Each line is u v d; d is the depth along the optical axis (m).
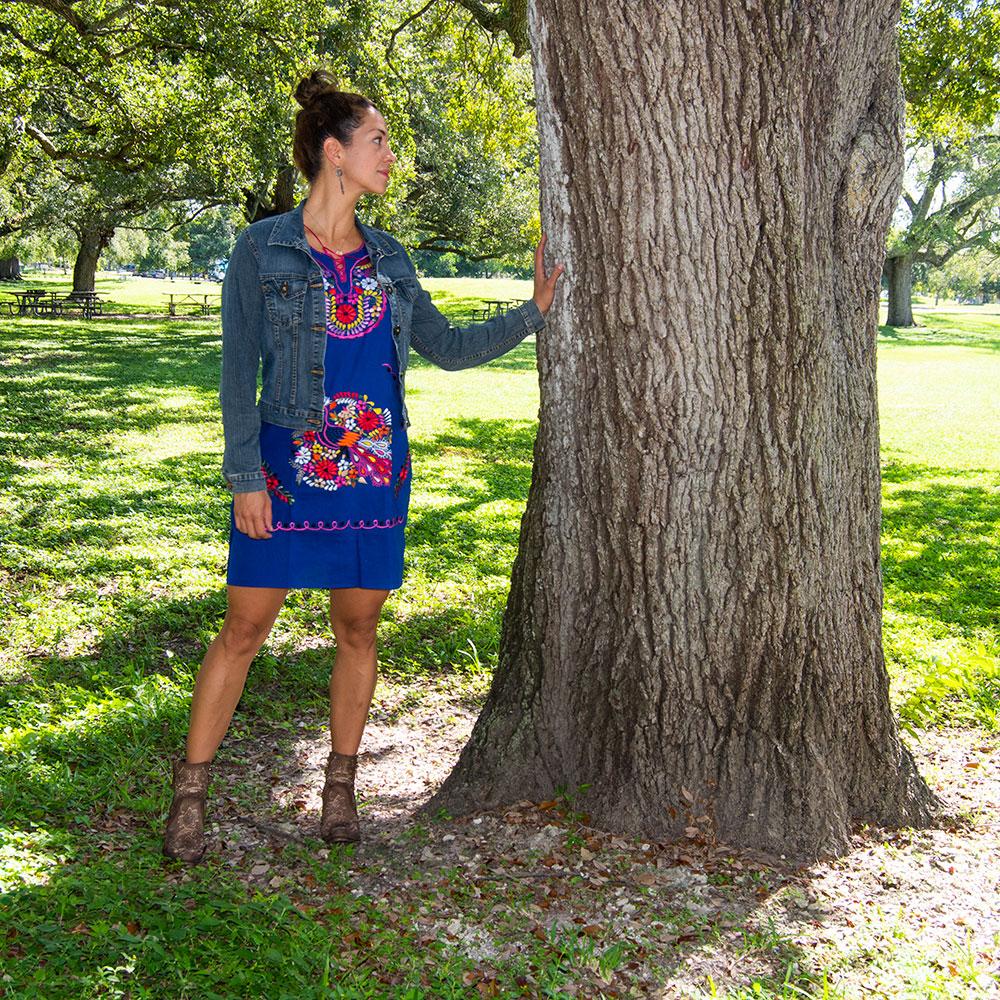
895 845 3.34
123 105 18.06
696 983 2.58
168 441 12.45
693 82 2.92
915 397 22.67
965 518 10.54
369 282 2.96
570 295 3.19
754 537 3.19
